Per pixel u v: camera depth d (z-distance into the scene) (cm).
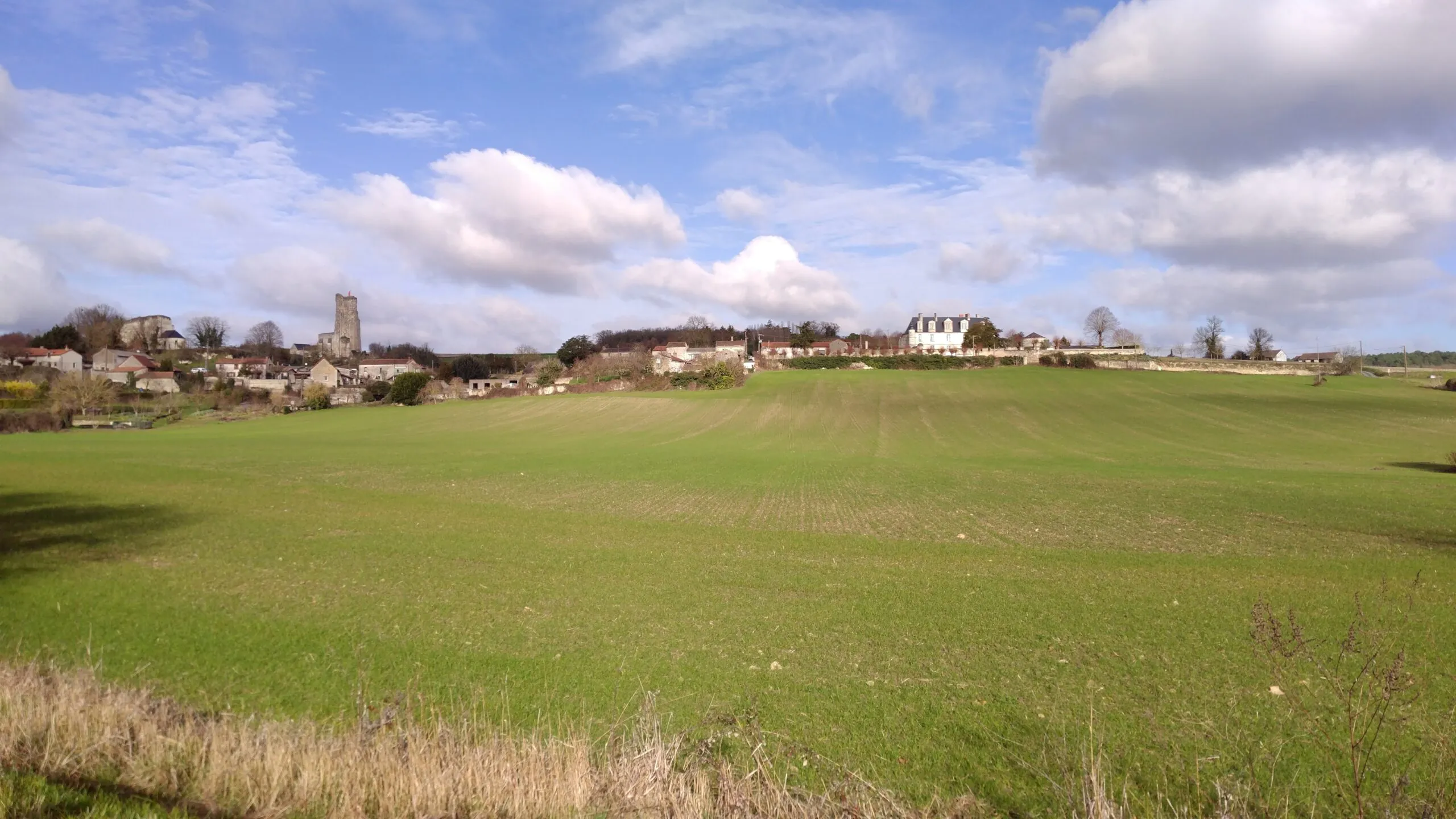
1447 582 1421
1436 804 541
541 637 1072
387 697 828
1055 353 10206
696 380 8275
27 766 576
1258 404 6806
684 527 2134
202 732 652
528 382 9375
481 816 539
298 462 3891
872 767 677
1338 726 750
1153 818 582
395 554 1684
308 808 549
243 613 1184
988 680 902
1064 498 2692
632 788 546
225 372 12681
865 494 2827
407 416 7412
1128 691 862
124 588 1339
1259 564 1622
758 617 1191
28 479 3059
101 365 11862
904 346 13850
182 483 2969
